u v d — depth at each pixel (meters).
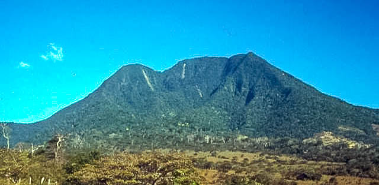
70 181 65.12
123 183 55.75
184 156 62.19
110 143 196.62
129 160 61.12
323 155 159.00
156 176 56.16
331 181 115.31
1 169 63.34
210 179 113.81
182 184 57.94
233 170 134.62
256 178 113.44
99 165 63.72
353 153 155.75
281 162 149.88
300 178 120.56
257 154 175.12
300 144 195.38
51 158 91.12
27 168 66.56
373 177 118.62
